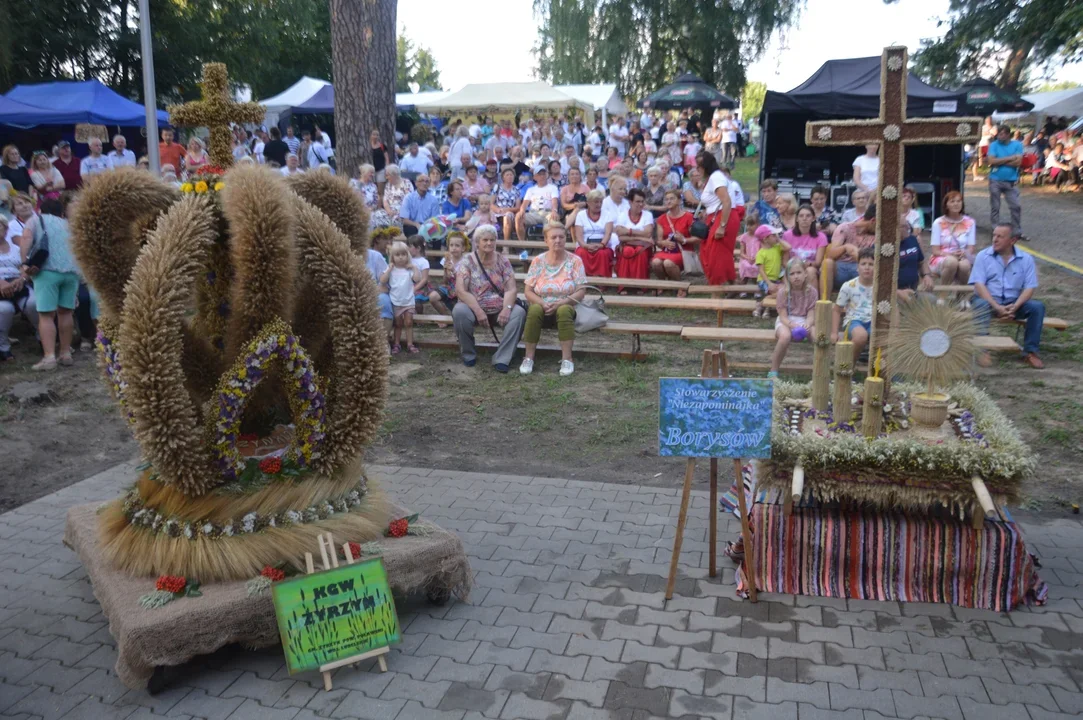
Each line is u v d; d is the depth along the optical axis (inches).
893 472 167.8
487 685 149.3
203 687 150.9
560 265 339.3
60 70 1010.1
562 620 168.6
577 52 1600.6
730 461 251.3
